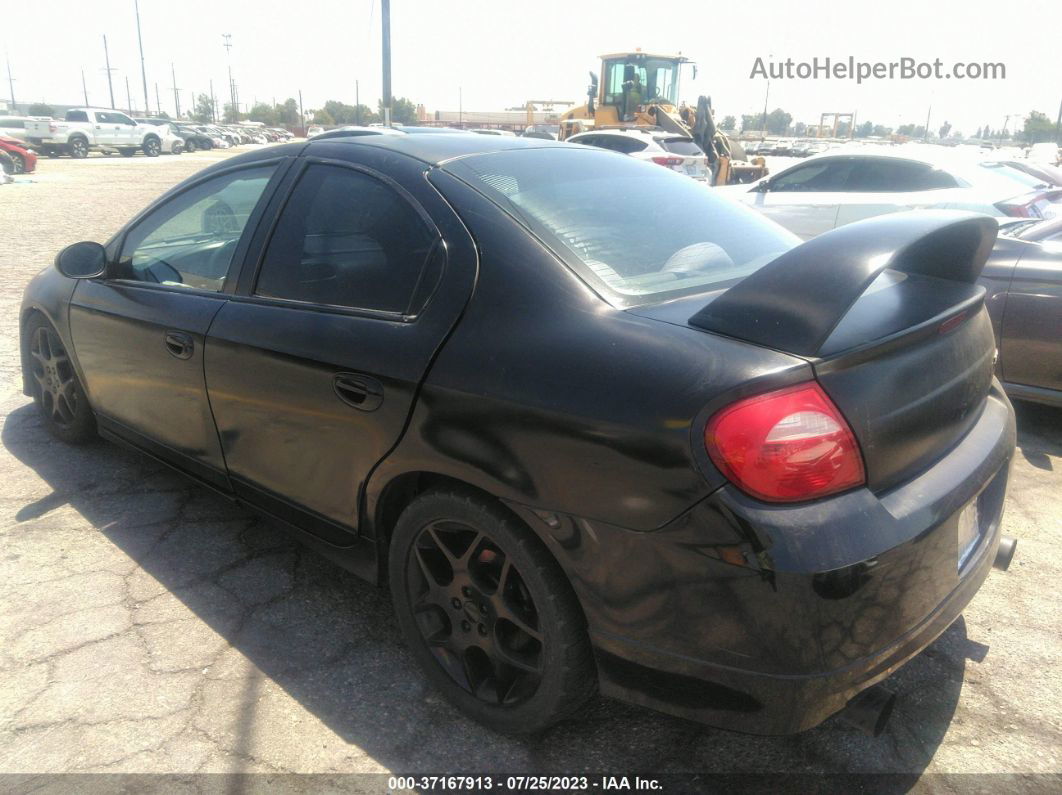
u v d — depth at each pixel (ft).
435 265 7.63
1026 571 10.25
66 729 7.50
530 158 9.00
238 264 9.46
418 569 7.79
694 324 6.40
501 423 6.63
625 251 7.63
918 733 7.54
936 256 7.58
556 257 7.21
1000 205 26.13
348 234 8.46
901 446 6.25
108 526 11.21
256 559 10.44
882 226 6.63
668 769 7.16
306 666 8.43
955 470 6.70
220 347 9.18
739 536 5.62
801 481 5.64
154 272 10.82
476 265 7.38
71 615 9.20
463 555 7.32
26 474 12.74
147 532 11.06
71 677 8.19
